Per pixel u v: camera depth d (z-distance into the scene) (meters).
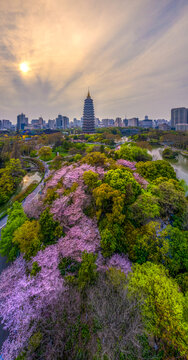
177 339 10.66
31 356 10.23
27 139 134.00
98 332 10.41
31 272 14.64
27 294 12.69
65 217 20.91
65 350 10.14
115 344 9.91
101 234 17.83
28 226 20.14
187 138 102.38
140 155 48.84
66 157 70.06
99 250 17.31
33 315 11.57
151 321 11.45
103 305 11.08
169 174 31.83
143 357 10.05
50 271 14.48
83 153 65.56
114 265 15.58
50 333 10.70
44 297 12.48
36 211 24.70
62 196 25.17
